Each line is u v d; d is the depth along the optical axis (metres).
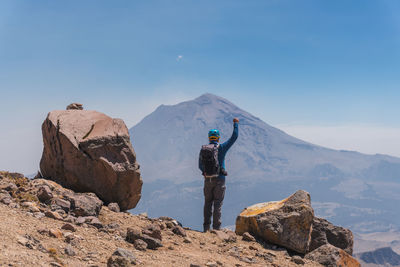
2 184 9.19
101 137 10.29
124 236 8.51
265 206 10.30
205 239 9.38
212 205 10.49
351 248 10.52
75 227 8.16
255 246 9.48
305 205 9.73
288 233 9.60
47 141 10.58
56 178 10.48
